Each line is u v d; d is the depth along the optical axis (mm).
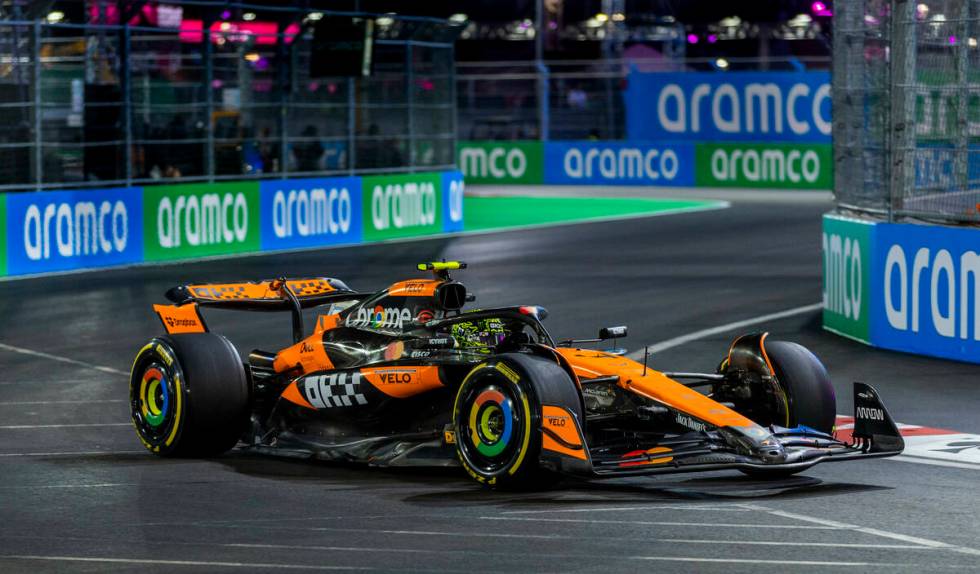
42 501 27859
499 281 70375
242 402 32125
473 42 178625
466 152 158625
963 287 46844
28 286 69875
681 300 63125
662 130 148250
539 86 154375
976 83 46781
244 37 87062
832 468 31062
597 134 153125
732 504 26953
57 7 78125
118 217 79500
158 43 82750
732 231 97750
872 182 52469
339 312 33531
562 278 71500
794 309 60500
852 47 54125
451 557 23016
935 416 37969
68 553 23594
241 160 87812
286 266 79000
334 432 32312
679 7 164250
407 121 98312
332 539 24359
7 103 75250
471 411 28172
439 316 31406
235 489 28906
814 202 124250
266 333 54500
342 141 93938
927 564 22562
